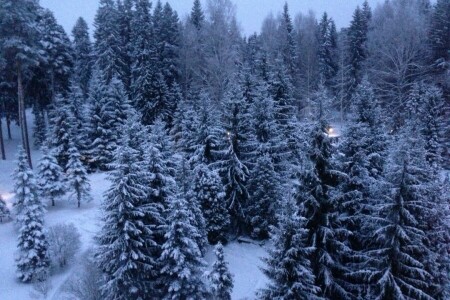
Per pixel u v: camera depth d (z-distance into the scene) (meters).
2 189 39.75
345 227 18.03
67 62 55.41
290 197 17.38
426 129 37.47
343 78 57.75
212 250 30.31
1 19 37.47
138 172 20.70
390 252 15.84
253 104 34.66
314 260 17.06
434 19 58.31
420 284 15.61
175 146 39.94
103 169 45.31
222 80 52.53
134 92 51.50
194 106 44.97
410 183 15.68
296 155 32.59
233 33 59.84
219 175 32.78
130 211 19.95
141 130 30.78
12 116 57.59
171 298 20.55
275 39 67.25
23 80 48.09
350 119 21.03
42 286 24.47
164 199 24.08
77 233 29.06
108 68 53.38
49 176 35.28
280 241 15.72
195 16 72.69
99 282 22.11
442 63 53.91
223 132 33.44
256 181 30.80
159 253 21.97
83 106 48.12
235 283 27.17
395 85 54.31
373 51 59.78
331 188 16.77
